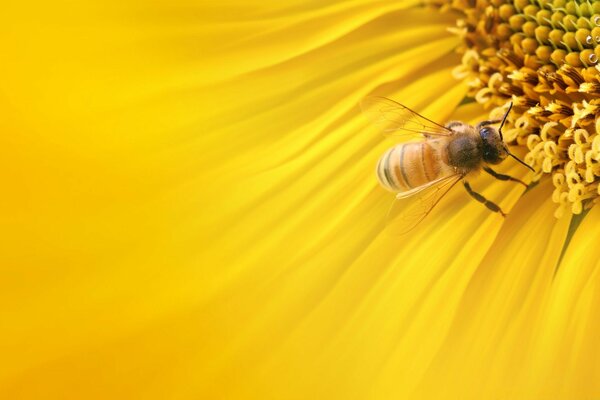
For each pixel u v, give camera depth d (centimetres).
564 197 22
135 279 23
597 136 22
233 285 23
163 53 24
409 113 21
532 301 22
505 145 21
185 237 24
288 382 23
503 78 23
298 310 23
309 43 24
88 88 23
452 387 22
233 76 24
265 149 24
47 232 23
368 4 24
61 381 23
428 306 23
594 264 22
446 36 23
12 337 23
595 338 22
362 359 23
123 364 23
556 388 22
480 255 23
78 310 23
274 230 24
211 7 24
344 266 23
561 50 22
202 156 24
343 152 24
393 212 21
